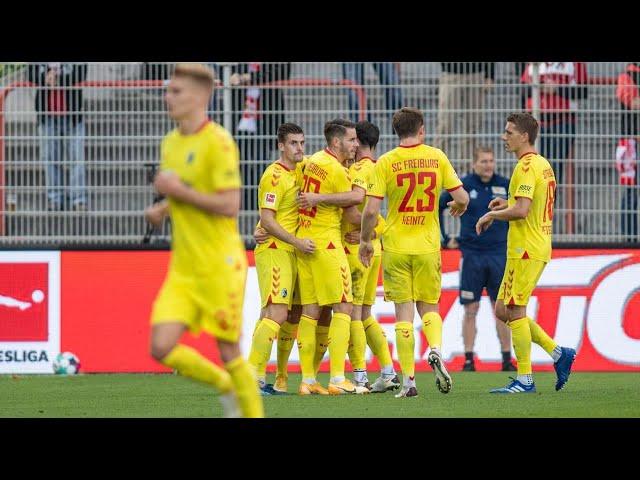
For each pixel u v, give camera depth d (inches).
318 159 1381.6
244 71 1813.5
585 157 1819.6
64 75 1804.9
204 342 1801.2
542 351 1811.0
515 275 1368.1
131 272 1808.6
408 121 1283.2
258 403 866.1
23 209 1818.4
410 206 1284.4
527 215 1355.8
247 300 1797.5
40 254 1811.0
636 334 1812.3
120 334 1808.6
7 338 1811.0
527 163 1341.0
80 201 1815.9
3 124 1811.0
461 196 1295.5
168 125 1813.5
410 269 1296.8
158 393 1435.8
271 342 1387.8
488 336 1807.3
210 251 831.1
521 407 1188.5
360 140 1438.2
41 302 1811.0
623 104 1822.1
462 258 1779.0
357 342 1441.9
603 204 1823.3
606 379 1632.6
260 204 1374.3
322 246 1370.6
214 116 1809.8
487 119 1834.4
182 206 831.7
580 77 1834.4
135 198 1815.9
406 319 1309.1
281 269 1382.9
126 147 1812.3
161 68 1820.9
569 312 1812.3
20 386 1560.0
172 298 834.2
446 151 1834.4
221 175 823.7
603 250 1814.7
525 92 1825.8
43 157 1808.6
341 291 1376.7
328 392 1395.2
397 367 1792.6
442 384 1282.0
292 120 1829.5
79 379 1689.2
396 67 1865.2
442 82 1844.2
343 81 1845.5
